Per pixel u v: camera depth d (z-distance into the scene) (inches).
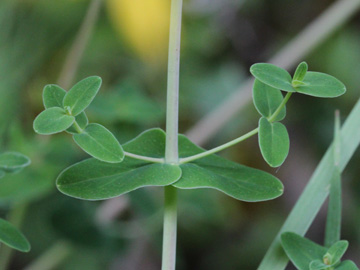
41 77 14.3
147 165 8.5
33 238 16.1
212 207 15.8
